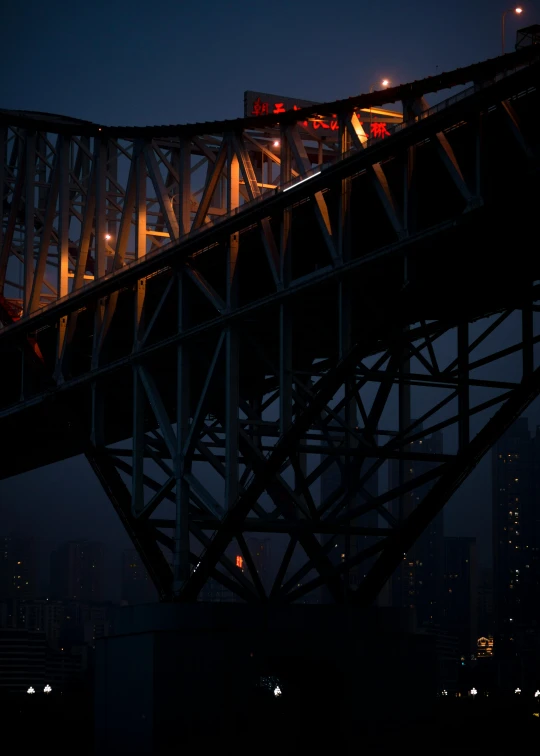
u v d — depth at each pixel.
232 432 55.94
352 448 56.00
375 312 51.47
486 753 53.69
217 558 56.25
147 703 51.16
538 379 55.81
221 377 58.72
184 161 64.50
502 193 45.66
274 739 52.94
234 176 60.44
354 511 56.44
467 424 56.44
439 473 56.47
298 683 54.34
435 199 52.44
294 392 54.94
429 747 53.94
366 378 54.03
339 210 52.31
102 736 54.38
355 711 52.66
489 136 47.75
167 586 60.31
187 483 58.72
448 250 48.34
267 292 63.19
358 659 53.34
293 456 56.25
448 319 54.03
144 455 63.16
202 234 58.72
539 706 65.00
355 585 58.22
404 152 49.50
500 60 47.59
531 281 51.53
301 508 55.16
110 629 58.09
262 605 54.38
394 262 51.69
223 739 51.56
